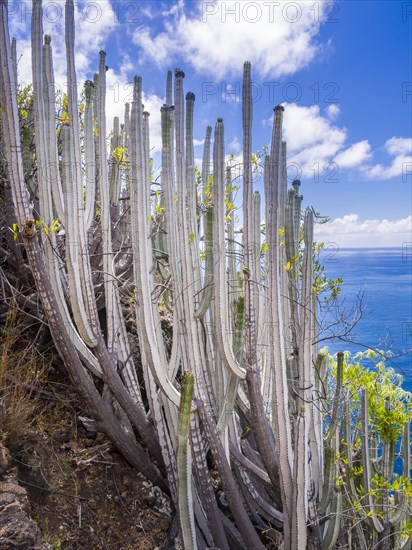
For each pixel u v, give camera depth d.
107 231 2.59
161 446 2.47
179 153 2.06
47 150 2.35
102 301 3.28
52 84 2.37
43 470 2.23
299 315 2.24
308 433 2.15
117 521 2.31
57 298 2.31
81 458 2.45
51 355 2.88
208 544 2.37
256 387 2.15
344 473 2.69
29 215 2.27
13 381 2.38
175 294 2.27
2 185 3.12
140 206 2.06
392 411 2.82
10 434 2.12
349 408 2.67
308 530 2.15
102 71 2.44
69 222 2.19
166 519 2.44
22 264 2.95
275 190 1.91
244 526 2.20
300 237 2.43
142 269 2.07
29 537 1.67
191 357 2.12
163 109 2.18
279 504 2.54
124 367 2.68
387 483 2.54
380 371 3.20
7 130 2.19
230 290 2.58
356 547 2.73
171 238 2.24
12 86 2.18
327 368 2.82
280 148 1.92
